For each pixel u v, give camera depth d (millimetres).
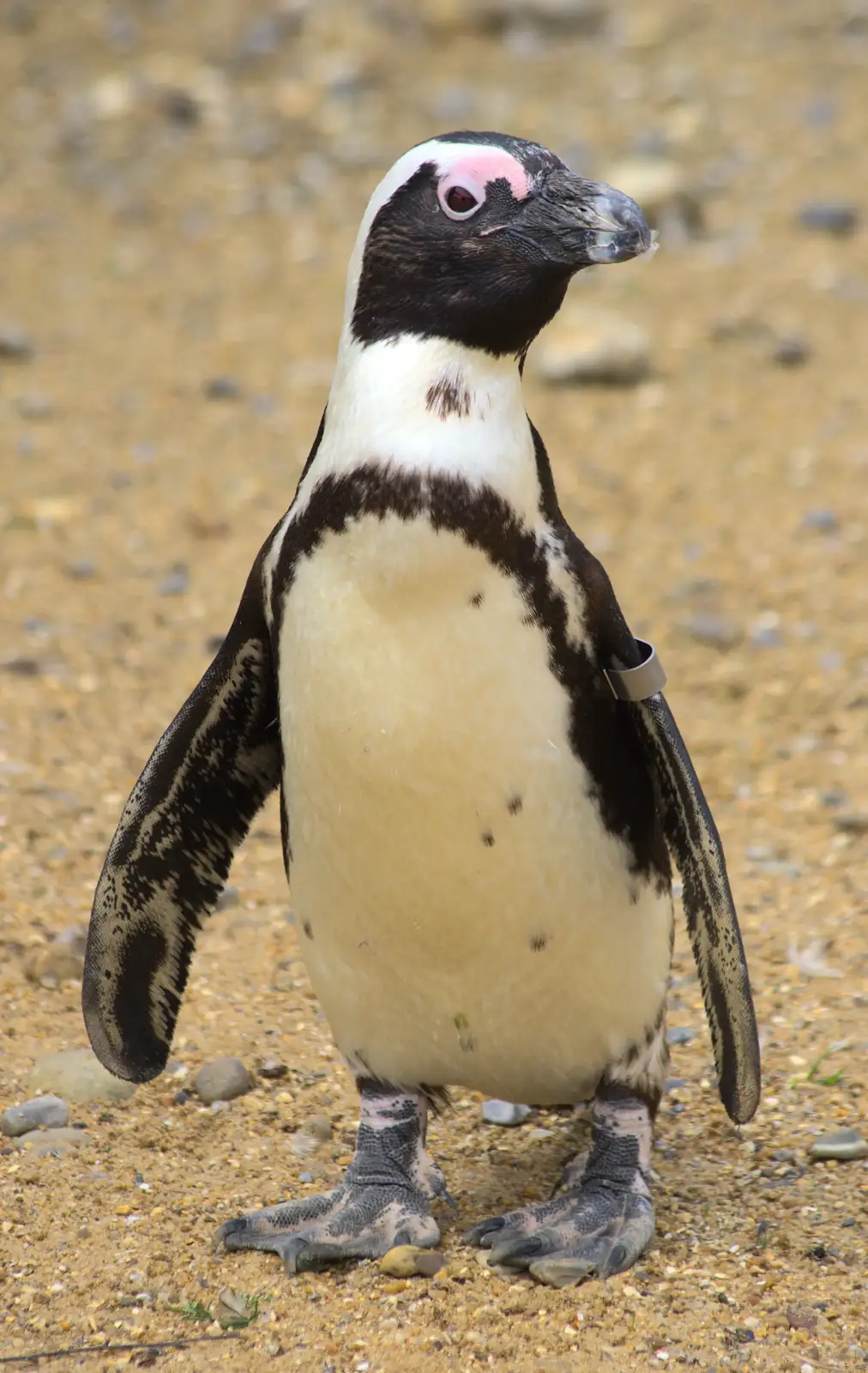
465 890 13891
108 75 60375
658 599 32250
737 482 37406
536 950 14219
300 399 41719
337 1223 14945
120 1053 15977
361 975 14727
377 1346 13477
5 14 64000
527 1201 16156
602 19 63781
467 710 13406
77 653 29500
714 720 28172
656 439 39531
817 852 23984
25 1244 14906
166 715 27531
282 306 47000
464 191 13875
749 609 31906
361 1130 15703
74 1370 13188
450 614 13312
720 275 47875
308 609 13703
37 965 20016
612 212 13781
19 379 42438
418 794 13570
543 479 14188
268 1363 13250
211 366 43500
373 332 14062
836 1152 16844
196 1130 17359
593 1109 16109
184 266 49375
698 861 14547
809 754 27000
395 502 13266
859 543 34406
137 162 55125
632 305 46312
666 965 15180
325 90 58812
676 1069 18875
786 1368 13273
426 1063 15234
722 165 54031
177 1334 13664
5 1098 17609
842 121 56656
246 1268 14656
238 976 20656
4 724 26641
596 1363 13258
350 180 53750
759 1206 15992
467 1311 13992
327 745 13742
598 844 14133
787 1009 19969
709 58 61250
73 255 49969
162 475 37562
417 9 64375
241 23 63656
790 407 41031
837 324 45281
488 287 13766
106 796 24750
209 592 32188
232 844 16234
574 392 42250
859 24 63344
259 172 54531
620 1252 14570
